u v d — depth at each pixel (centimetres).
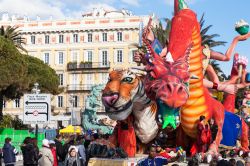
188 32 1212
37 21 8194
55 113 8038
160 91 1064
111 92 1132
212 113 1303
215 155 1216
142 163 952
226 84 1447
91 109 3347
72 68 8062
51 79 5741
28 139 1492
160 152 1161
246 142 1460
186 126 1265
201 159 1198
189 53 1172
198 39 1271
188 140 1308
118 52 7944
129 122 1234
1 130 3534
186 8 1274
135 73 1163
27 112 1515
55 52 8162
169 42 1206
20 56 4456
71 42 8125
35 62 5684
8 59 4309
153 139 1267
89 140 1666
